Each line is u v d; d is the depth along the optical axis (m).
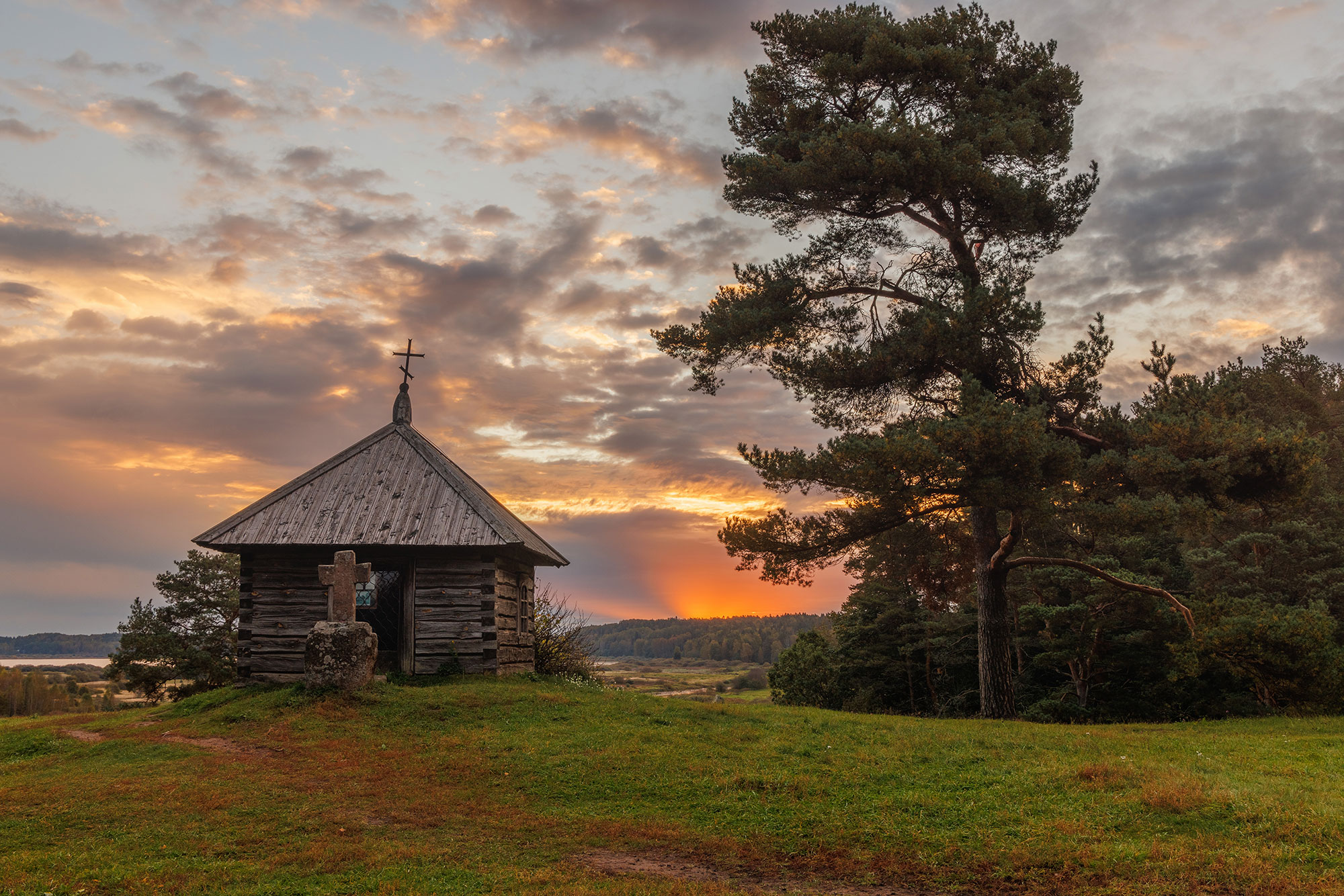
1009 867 8.88
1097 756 14.22
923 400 24.42
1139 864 8.70
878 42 23.59
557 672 27.03
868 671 42.31
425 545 20.00
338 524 20.55
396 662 20.39
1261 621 22.41
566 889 8.29
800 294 24.88
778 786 11.95
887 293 25.47
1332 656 22.52
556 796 11.87
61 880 8.30
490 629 20.39
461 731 15.42
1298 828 9.48
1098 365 22.83
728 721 17.16
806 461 20.94
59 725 17.30
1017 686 35.19
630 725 16.02
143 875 8.55
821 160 22.77
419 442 23.45
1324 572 33.50
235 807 11.10
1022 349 22.77
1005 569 24.38
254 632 19.98
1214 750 15.05
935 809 10.89
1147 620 31.08
